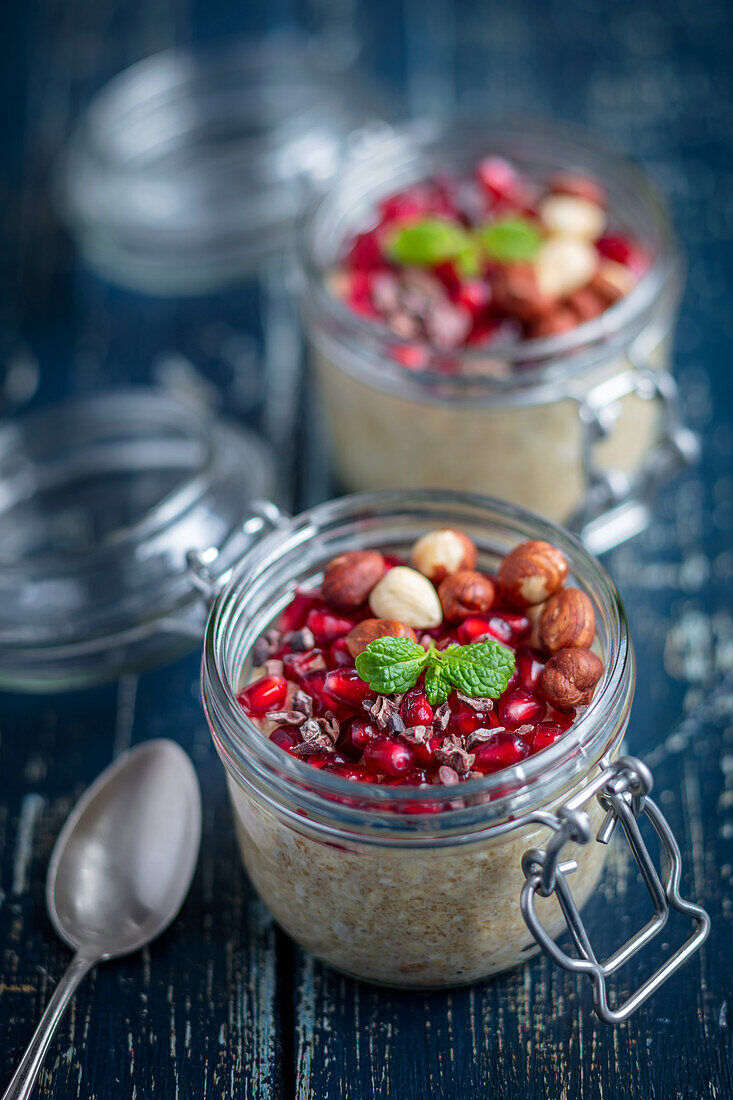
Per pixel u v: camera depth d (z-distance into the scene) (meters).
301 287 0.50
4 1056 0.41
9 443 0.52
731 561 0.50
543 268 0.49
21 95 0.63
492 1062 0.41
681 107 0.60
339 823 0.37
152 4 0.65
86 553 0.47
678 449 0.48
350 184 0.52
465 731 0.39
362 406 0.49
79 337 0.57
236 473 0.49
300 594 0.42
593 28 0.63
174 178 0.57
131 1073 0.41
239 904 0.43
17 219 0.60
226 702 0.38
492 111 0.60
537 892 0.38
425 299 0.49
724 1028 0.41
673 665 0.48
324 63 0.61
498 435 0.47
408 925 0.39
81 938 0.42
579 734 0.37
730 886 0.43
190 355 0.56
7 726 0.48
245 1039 0.41
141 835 0.44
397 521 0.43
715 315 0.55
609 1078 0.40
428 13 0.64
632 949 0.38
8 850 0.45
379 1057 0.41
